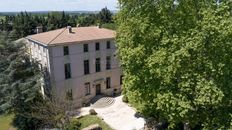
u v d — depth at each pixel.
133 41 24.62
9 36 40.50
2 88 37.19
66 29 43.81
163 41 21.86
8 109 37.22
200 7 22.81
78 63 41.84
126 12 25.98
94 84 44.25
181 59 20.84
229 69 21.73
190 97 22.22
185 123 24.91
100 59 44.28
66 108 34.00
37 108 34.44
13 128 37.69
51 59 38.94
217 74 21.22
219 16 20.34
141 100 25.73
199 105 22.61
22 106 36.97
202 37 20.62
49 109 32.81
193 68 21.59
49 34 43.62
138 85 25.23
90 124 36.31
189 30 21.48
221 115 22.23
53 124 32.72
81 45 41.50
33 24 97.06
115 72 46.66
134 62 24.97
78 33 43.62
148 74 23.89
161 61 21.34
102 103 42.25
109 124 35.66
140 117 37.06
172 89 22.44
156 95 23.17
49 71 39.56
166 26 22.86
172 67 21.05
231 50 21.59
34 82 37.91
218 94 20.09
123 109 40.25
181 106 20.91
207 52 21.55
